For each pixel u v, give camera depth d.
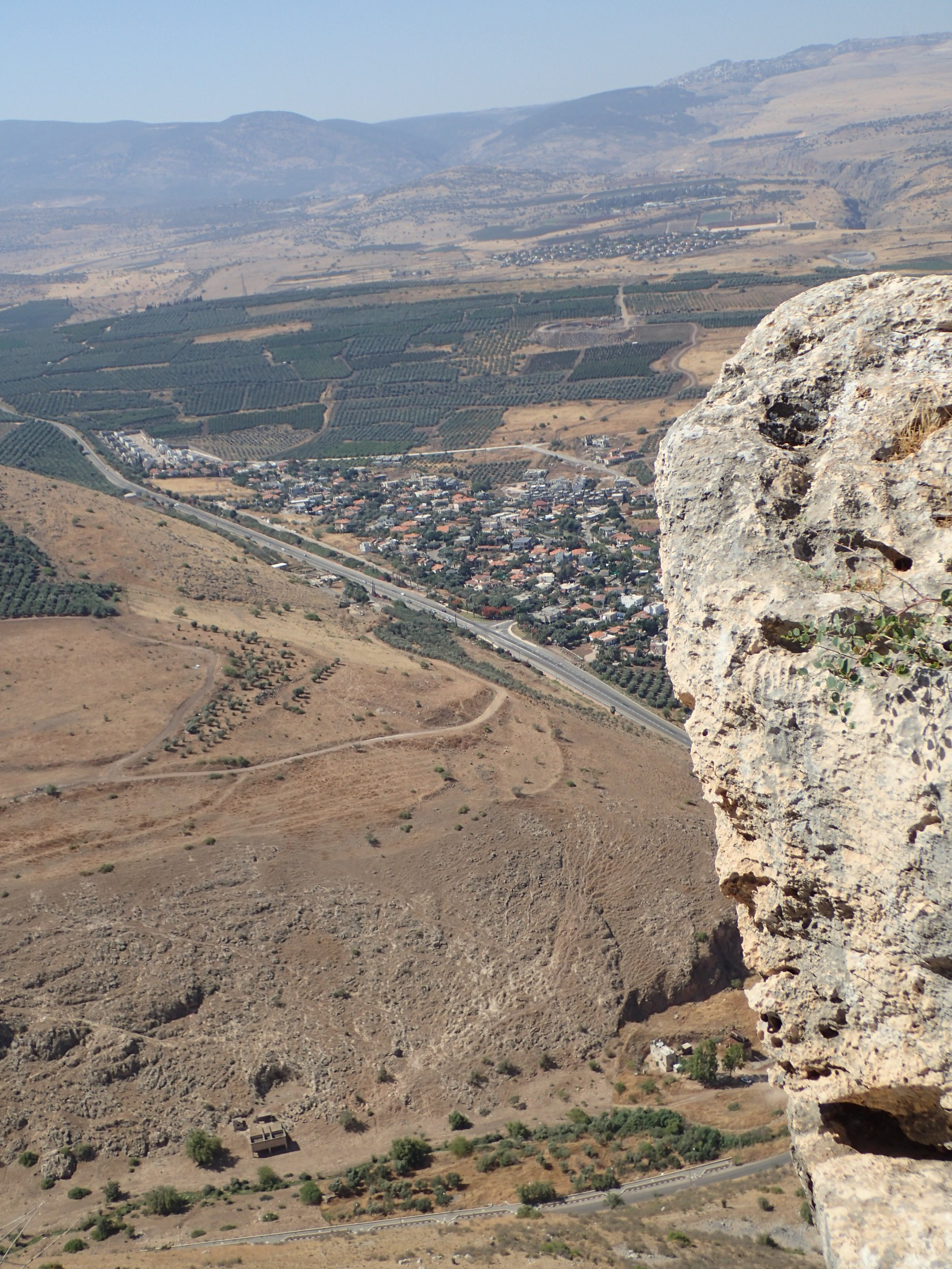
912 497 10.55
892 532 10.45
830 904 9.76
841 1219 9.18
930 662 9.13
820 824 9.62
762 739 10.13
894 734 9.12
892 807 9.04
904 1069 9.16
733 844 10.86
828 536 10.88
